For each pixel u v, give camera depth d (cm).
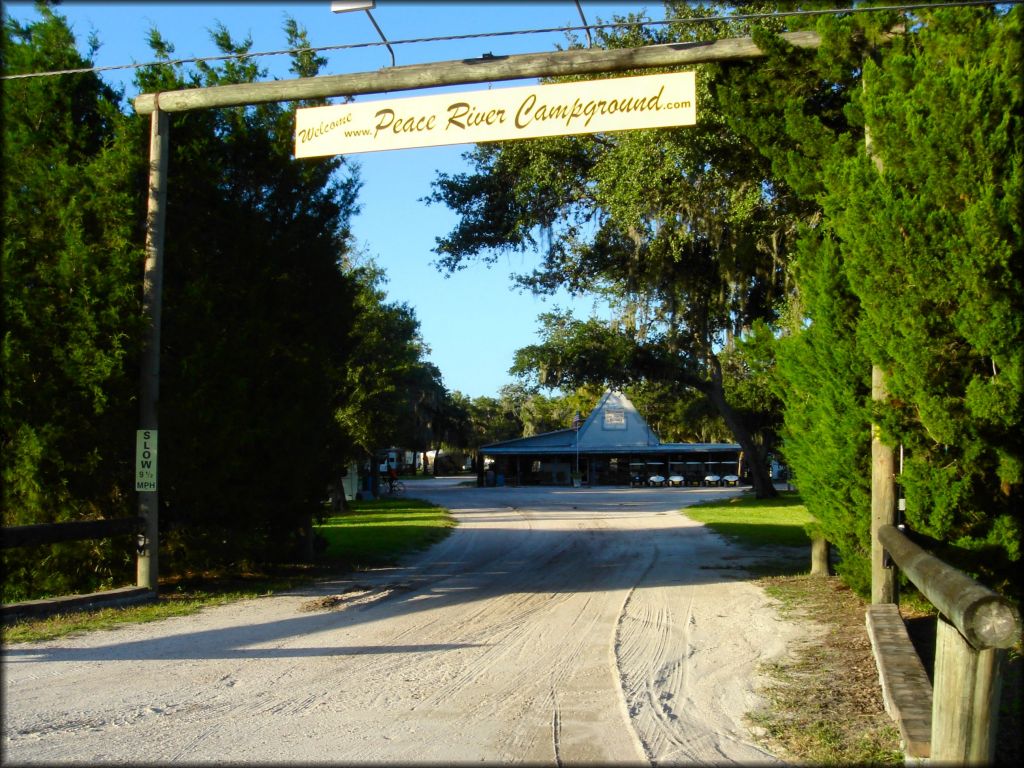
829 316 1001
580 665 765
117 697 650
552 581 1311
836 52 977
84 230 1127
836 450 1017
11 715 602
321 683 696
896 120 810
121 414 1130
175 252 1214
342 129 1052
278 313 1341
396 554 1706
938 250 761
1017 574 827
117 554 1162
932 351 788
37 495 1096
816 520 1327
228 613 1020
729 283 1900
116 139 1148
